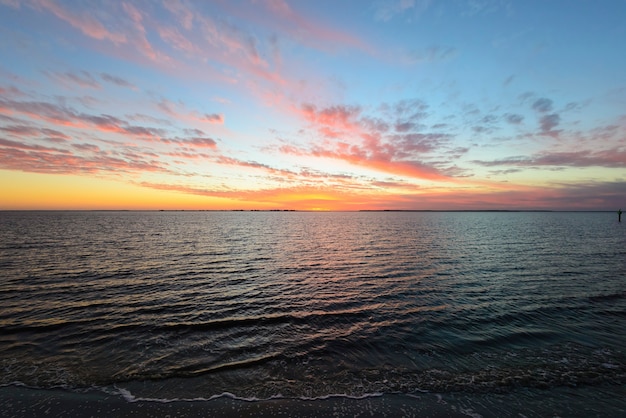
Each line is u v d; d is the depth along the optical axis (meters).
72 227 59.41
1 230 49.16
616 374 8.14
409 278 19.14
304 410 6.64
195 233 51.25
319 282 18.14
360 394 7.25
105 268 20.94
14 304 13.35
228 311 13.02
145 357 8.94
